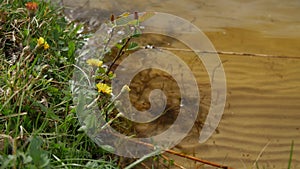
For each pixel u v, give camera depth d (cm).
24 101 124
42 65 134
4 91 124
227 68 155
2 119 121
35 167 107
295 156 132
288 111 143
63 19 157
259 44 167
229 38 169
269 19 180
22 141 116
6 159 108
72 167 118
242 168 129
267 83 151
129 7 181
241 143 134
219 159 130
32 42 135
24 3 153
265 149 133
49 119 123
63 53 144
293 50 164
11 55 139
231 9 185
